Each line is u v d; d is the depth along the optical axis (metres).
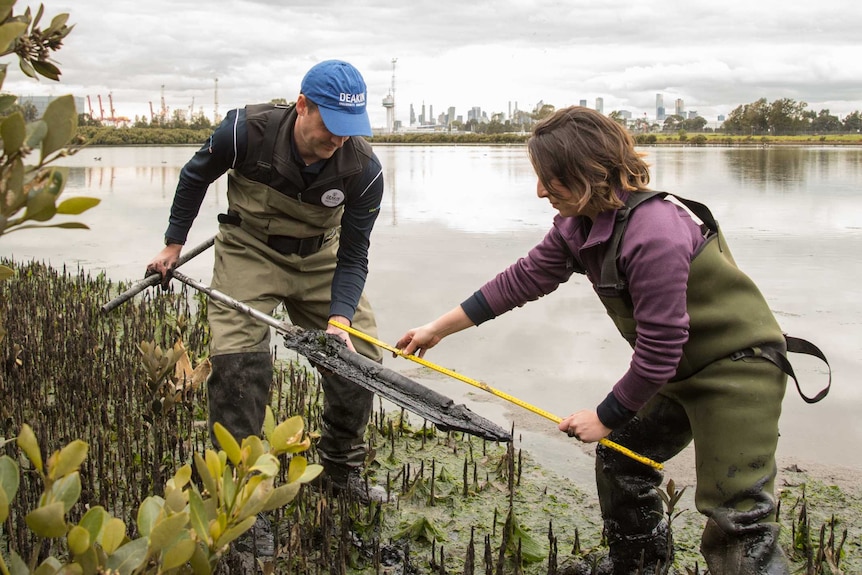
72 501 1.46
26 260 10.20
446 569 3.65
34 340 6.04
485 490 4.42
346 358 3.17
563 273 3.28
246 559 3.50
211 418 3.73
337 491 4.16
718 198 15.53
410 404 2.94
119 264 10.05
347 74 3.45
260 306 3.79
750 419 2.80
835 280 8.32
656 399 3.18
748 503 2.82
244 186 3.78
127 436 4.41
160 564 1.52
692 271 2.81
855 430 4.96
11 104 1.62
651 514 3.36
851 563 3.72
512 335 6.77
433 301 7.62
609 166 2.76
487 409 5.38
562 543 3.92
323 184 3.70
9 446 4.14
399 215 13.70
